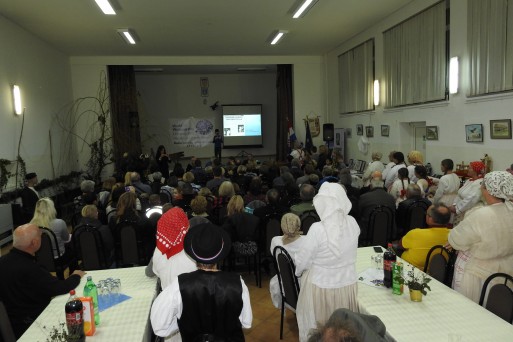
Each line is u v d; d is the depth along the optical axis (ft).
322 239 6.65
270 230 13.01
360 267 8.52
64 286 7.78
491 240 6.90
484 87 16.87
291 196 16.96
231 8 21.45
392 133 25.34
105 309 6.95
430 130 21.15
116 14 21.79
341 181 17.20
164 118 45.78
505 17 15.60
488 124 16.85
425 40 21.09
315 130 37.24
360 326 3.68
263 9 21.81
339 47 32.78
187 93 45.98
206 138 46.68
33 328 6.41
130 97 35.88
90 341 5.90
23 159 23.00
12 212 18.94
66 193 27.76
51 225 12.37
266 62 36.11
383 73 25.90
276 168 24.43
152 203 14.88
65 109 31.65
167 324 5.38
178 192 17.17
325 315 6.74
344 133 32.68
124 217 12.73
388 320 6.22
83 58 33.53
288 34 27.99
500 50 15.89
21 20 22.16
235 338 5.52
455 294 7.09
